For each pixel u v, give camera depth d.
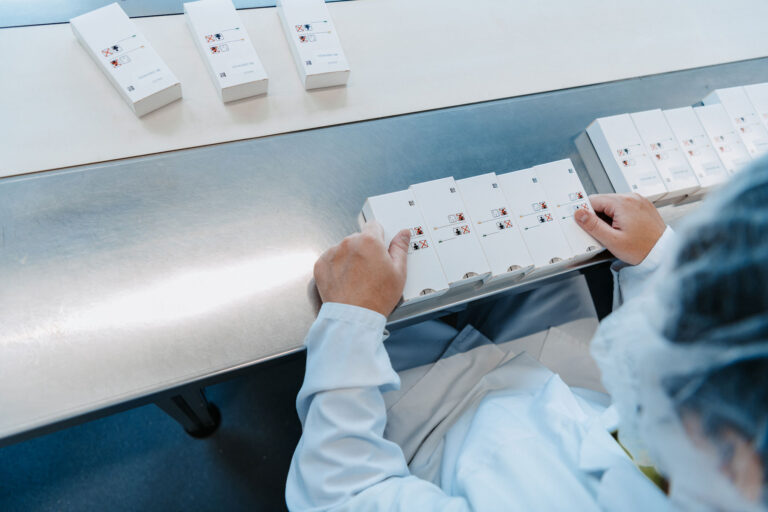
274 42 0.94
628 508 0.51
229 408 1.43
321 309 0.71
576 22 1.13
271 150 0.87
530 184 0.86
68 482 1.29
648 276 0.83
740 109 1.04
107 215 0.77
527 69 1.06
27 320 0.68
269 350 0.73
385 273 0.70
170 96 0.84
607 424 0.61
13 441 0.64
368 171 0.89
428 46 1.03
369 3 1.03
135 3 0.90
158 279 0.74
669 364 0.33
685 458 0.34
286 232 0.81
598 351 0.49
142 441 1.36
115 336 0.70
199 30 0.86
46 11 0.87
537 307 1.14
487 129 0.98
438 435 0.88
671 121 0.98
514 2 1.12
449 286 0.78
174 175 0.81
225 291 0.75
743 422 0.29
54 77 0.83
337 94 0.94
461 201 0.81
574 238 0.85
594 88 1.08
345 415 0.67
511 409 0.77
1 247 0.72
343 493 0.64
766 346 0.27
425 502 0.62
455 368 0.98
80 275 0.72
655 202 0.99
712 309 0.30
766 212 0.29
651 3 1.20
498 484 0.62
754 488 0.30
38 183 0.77
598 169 0.99
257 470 1.38
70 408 0.65
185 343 0.71
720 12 1.23
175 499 1.32
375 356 0.69
